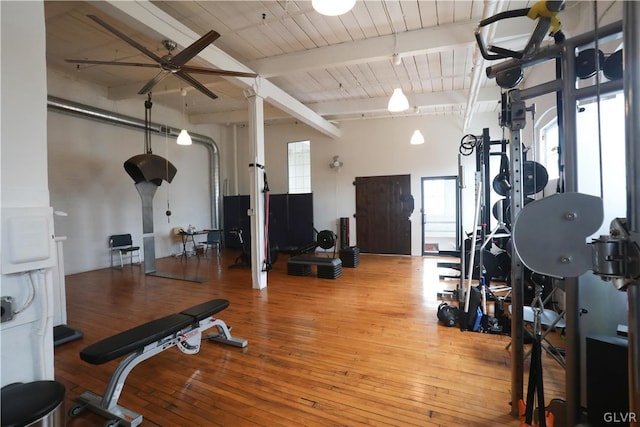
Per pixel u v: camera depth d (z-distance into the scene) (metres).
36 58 1.56
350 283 5.29
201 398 2.19
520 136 1.82
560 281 2.17
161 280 5.62
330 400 2.14
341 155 8.63
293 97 6.46
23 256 1.47
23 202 1.51
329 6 2.06
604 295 1.94
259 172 4.98
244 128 9.65
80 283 5.41
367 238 8.45
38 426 1.35
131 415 1.95
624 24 0.91
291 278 5.72
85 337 3.27
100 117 6.25
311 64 4.47
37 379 1.56
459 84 6.00
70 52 4.81
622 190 2.00
